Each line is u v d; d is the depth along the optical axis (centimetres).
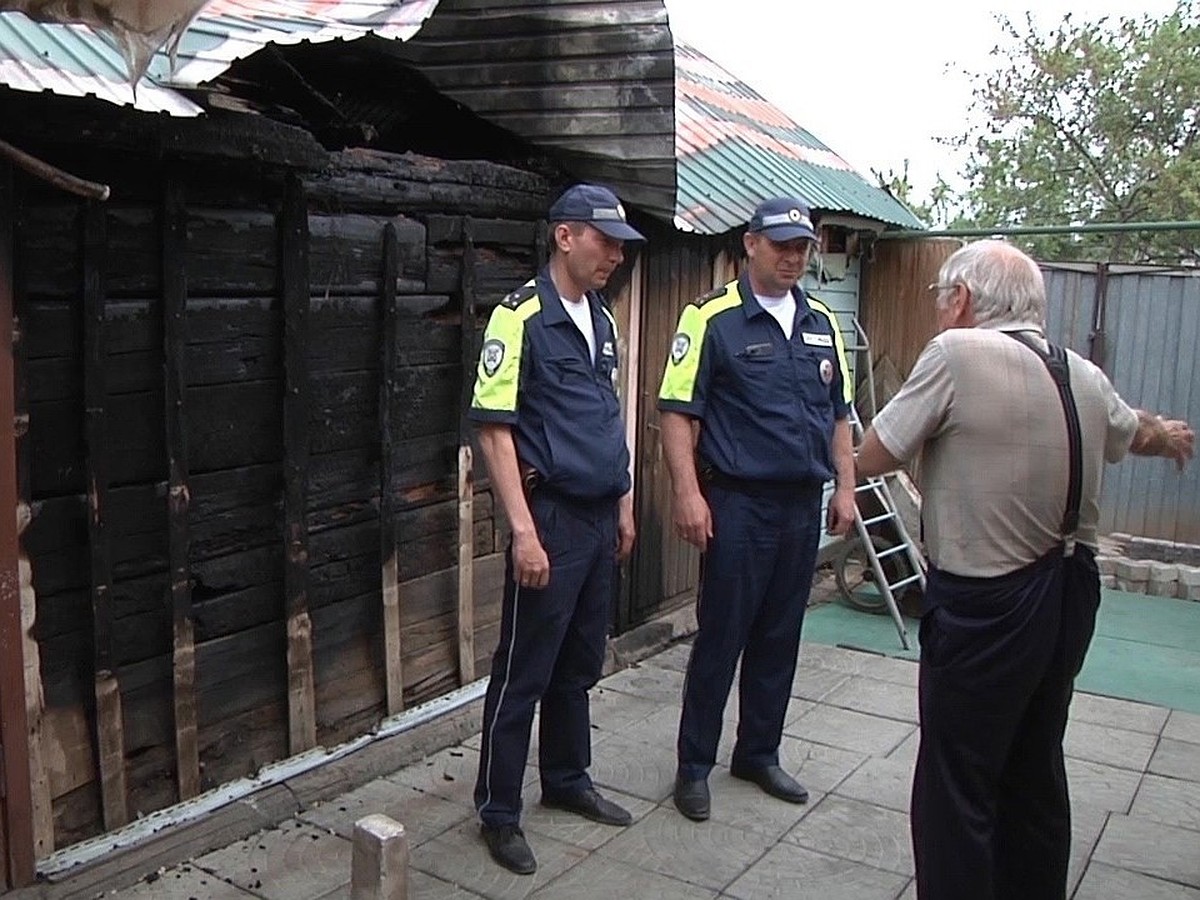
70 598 280
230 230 309
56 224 266
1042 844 256
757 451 330
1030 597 236
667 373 339
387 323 362
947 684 244
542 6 400
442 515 402
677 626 525
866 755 393
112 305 281
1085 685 495
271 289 324
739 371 329
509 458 299
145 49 243
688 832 332
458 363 399
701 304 337
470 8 410
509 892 296
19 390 260
